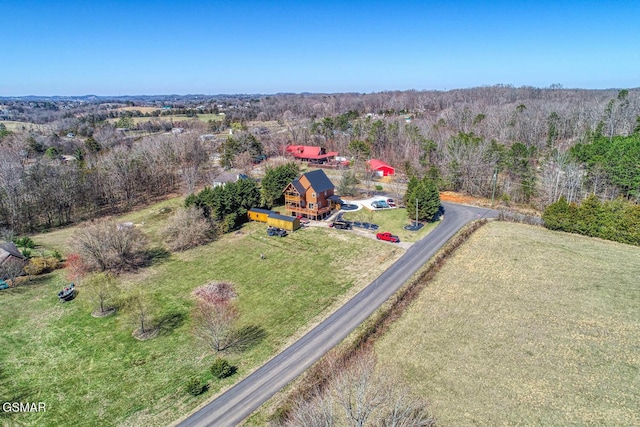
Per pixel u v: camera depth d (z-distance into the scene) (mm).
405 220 66125
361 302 42375
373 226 63375
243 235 63750
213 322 37219
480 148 82812
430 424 26703
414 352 34219
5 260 49250
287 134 136625
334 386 28750
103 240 52312
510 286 43844
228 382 31891
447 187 84500
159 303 44594
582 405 28047
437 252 52781
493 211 70000
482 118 127812
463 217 66875
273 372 32656
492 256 51000
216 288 46812
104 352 36438
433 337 36094
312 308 42062
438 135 109500
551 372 31297
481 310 39750
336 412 27188
